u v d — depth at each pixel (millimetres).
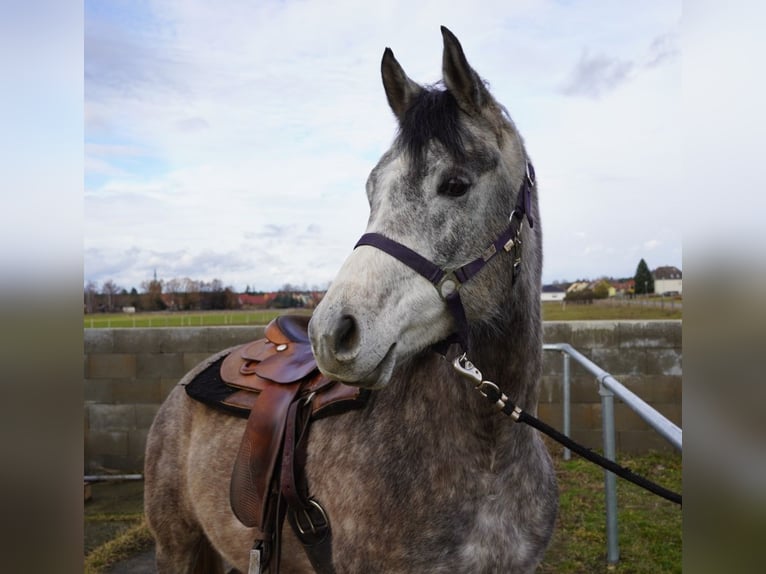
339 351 1045
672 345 4328
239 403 1666
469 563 1189
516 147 1262
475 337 1245
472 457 1211
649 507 3473
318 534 1322
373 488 1237
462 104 1197
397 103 1356
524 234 1260
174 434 1924
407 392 1278
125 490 4277
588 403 4441
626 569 2748
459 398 1215
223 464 1651
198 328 4590
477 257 1171
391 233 1137
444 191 1146
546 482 1356
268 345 1841
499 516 1222
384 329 1081
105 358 4578
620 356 4395
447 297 1142
